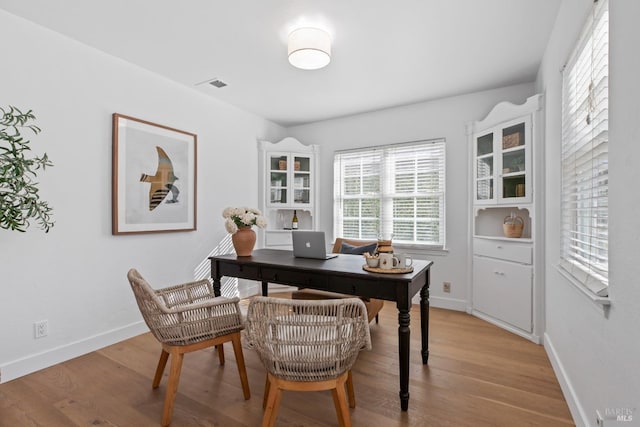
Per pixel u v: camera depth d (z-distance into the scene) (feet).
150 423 5.57
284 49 8.68
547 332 8.47
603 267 4.77
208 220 11.97
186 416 5.75
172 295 6.91
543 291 8.90
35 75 7.44
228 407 6.03
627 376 3.67
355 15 7.18
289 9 6.94
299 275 7.16
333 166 14.99
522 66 9.76
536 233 9.04
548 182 8.31
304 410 5.97
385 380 7.00
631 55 3.53
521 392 6.54
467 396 6.39
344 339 4.70
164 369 7.25
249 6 6.83
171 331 5.68
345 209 14.70
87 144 8.41
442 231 12.50
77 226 8.21
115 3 6.73
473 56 9.13
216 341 6.10
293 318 4.63
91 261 8.50
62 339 7.93
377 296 6.22
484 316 11.00
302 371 4.70
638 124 3.37
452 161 12.29
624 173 3.73
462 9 7.00
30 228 7.38
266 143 14.43
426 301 7.68
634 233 3.48
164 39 8.18
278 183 14.82
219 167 12.46
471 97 11.92
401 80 10.76
